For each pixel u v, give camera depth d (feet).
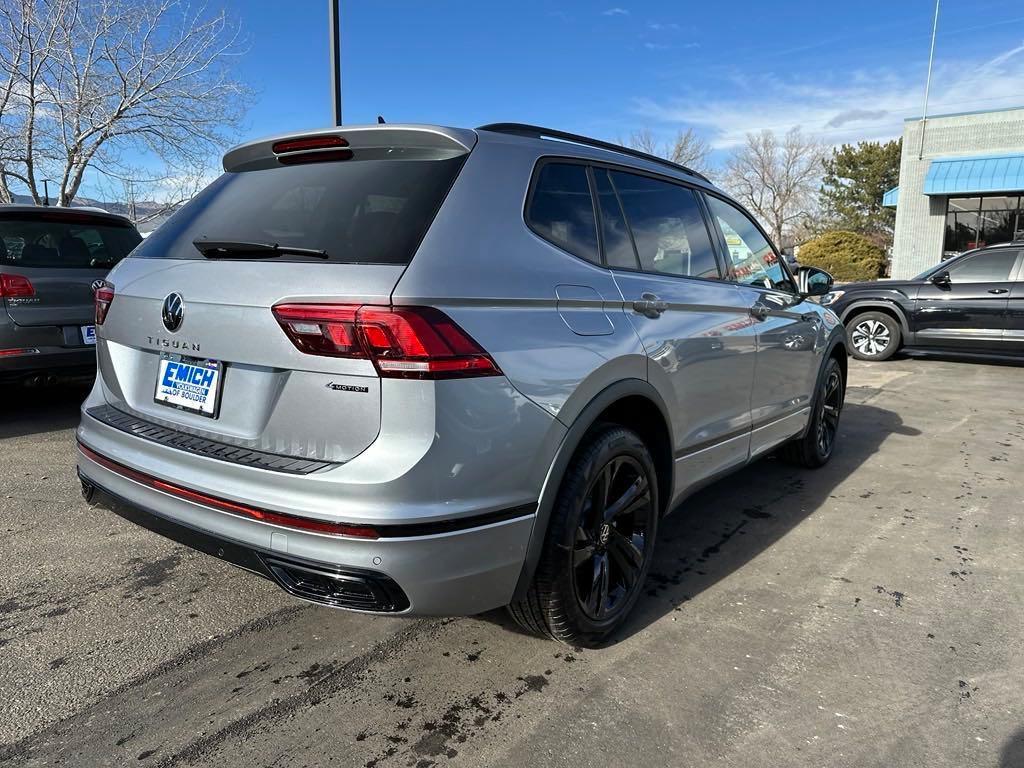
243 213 7.93
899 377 28.25
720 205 11.89
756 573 10.42
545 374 6.98
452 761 6.49
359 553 6.06
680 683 7.69
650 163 10.37
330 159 8.11
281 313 6.41
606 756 6.57
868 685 7.68
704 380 9.92
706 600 9.57
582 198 8.59
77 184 41.37
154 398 7.84
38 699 7.26
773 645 8.46
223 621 8.84
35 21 38.17
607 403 7.72
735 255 11.78
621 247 8.93
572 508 7.38
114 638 8.41
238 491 6.57
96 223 18.21
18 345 16.05
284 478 6.33
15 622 8.71
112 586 9.66
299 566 6.24
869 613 9.25
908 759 6.56
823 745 6.74
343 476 6.11
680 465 9.70
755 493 14.01
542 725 6.99
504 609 9.30
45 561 10.33
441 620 8.96
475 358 6.34
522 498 6.84
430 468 6.10
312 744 6.69
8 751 6.51
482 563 6.59
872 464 16.03
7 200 40.75
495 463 6.54
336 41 30.63
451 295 6.33
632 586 8.76
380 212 6.95
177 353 7.43
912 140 68.03
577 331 7.54
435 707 7.26
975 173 62.85
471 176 7.25
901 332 32.27
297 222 7.32
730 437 11.01
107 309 8.48
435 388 6.08
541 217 7.84
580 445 7.68
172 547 10.86
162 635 8.49
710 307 10.15
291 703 7.29
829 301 34.47
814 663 8.09
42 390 21.72
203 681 7.63
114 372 8.46
